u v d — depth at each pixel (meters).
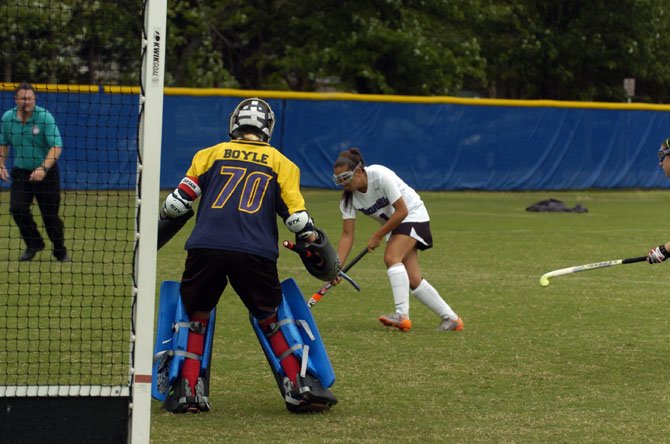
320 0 107.81
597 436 20.30
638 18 129.25
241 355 27.91
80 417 19.14
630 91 120.19
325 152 86.69
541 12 129.25
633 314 34.84
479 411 22.30
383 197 31.53
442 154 89.44
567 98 136.75
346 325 32.75
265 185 21.95
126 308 33.81
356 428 20.94
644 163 96.12
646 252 52.38
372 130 87.44
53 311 33.00
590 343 29.88
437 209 76.75
